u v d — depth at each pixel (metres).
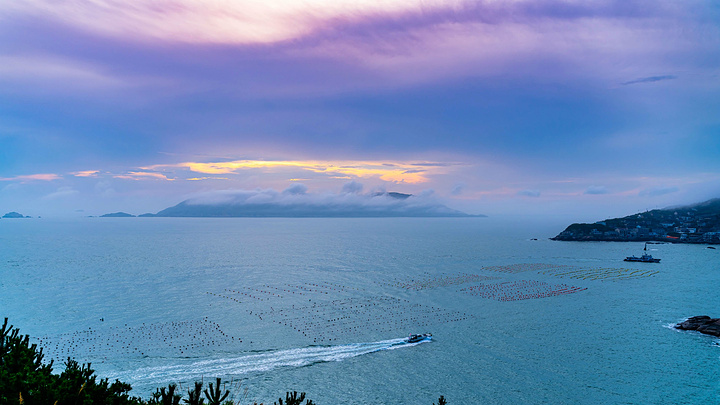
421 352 106.94
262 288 179.00
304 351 107.00
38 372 33.50
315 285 186.25
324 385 89.00
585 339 117.56
